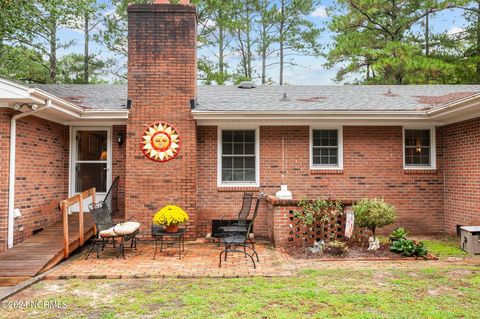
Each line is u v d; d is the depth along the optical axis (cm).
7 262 636
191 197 919
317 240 820
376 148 1009
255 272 620
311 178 1001
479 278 581
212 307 466
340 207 812
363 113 931
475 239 757
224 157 1009
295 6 2281
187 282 575
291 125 1004
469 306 464
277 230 823
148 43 932
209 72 2184
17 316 446
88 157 1005
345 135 1009
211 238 912
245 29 2269
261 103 1009
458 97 1077
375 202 778
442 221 1008
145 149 916
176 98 927
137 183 914
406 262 688
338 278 586
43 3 1155
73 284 569
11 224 744
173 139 922
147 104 923
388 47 1831
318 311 450
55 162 941
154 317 437
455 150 957
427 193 1006
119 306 473
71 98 1051
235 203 990
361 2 1903
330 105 990
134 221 908
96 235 873
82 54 2233
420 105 993
